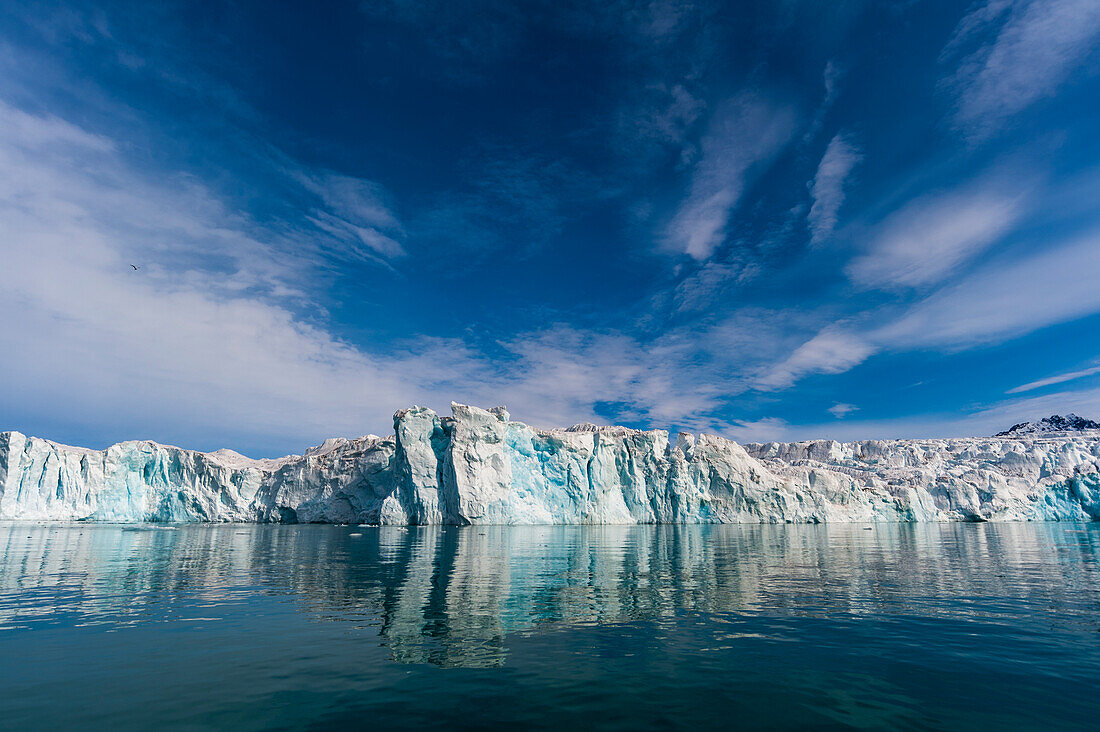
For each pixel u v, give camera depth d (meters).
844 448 148.88
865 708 10.90
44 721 10.07
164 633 16.14
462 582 25.64
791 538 60.16
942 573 29.92
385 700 11.14
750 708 10.85
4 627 16.81
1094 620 18.25
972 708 10.89
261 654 14.11
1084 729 10.00
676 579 26.97
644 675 12.70
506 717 10.35
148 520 102.69
